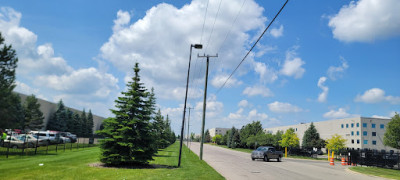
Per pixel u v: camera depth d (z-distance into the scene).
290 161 36.72
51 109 65.88
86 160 20.05
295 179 16.19
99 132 17.52
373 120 70.25
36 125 53.22
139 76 18.83
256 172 19.23
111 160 17.11
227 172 18.42
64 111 66.75
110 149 17.20
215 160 30.16
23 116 49.31
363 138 68.69
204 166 20.81
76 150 31.73
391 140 37.31
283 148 70.06
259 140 72.69
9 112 21.53
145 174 13.99
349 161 35.53
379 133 69.94
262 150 34.03
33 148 31.91
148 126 17.89
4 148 29.02
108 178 12.20
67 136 50.28
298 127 96.75
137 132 17.28
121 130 17.38
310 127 84.06
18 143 31.80
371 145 68.81
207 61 31.56
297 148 57.03
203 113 30.53
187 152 42.81
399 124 36.34
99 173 13.55
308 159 47.59
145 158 17.83
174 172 15.61
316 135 83.25
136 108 17.92
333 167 29.25
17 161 17.89
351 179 17.77
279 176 17.34
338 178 18.06
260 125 91.88
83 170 14.40
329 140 50.91
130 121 17.31
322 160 46.81
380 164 30.22
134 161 17.66
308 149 56.66
